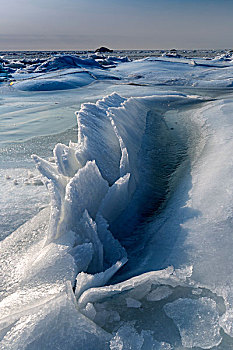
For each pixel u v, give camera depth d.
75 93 11.61
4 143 4.96
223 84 12.91
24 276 1.81
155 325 1.54
